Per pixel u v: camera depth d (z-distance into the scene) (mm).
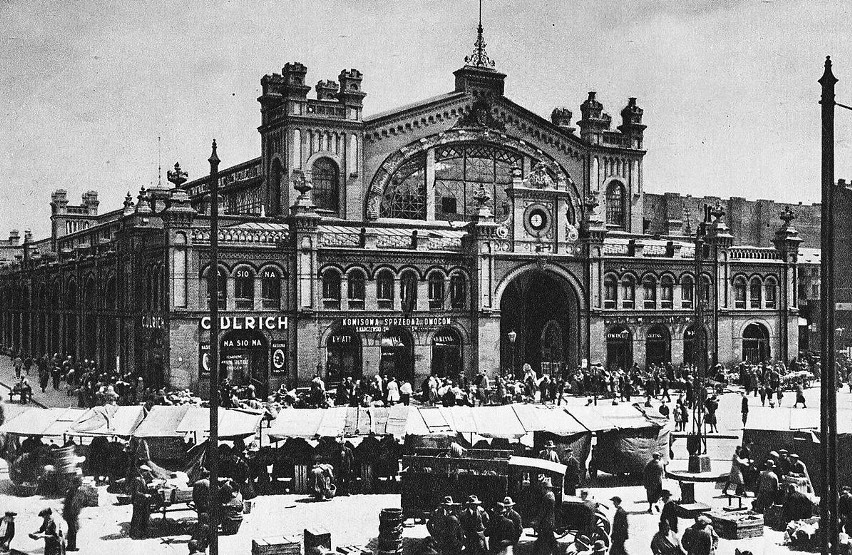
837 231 37094
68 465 29375
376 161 62906
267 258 51750
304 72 60125
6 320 90688
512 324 65062
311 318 52562
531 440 36906
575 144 70938
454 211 66125
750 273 69000
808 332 77375
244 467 28234
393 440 30547
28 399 47844
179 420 29797
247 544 23625
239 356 50969
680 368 65000
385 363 55406
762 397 50625
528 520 24719
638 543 23547
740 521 24453
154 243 52469
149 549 23266
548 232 60938
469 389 50094
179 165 49406
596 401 50531
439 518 22578
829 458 16938
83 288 67688
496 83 67188
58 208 91562
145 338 52812
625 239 72062
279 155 60938
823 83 17359
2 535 22656
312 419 30734
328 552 21578
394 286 55562
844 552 21609
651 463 27062
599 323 62094
